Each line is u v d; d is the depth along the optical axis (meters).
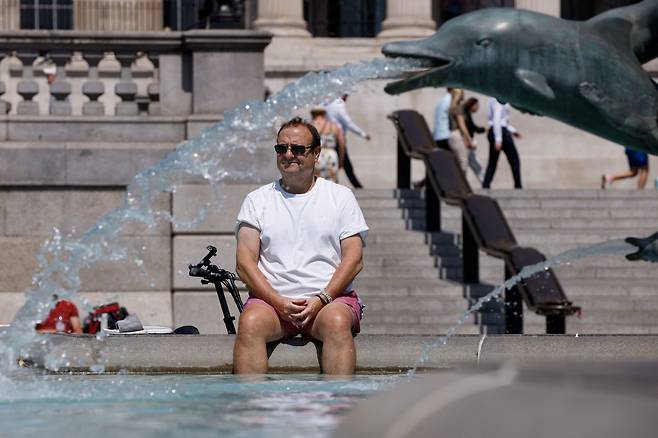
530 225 44.44
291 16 68.88
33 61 38.69
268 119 20.67
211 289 36.69
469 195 38.09
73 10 78.31
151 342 19.20
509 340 19.23
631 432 4.87
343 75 18.83
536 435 4.96
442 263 40.84
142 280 36.69
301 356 18.64
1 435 10.10
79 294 36.44
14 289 37.03
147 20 78.12
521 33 17.70
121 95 38.41
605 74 17.72
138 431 10.12
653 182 60.94
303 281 18.94
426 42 18.02
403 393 5.52
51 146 37.28
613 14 18.16
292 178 19.17
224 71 37.97
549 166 62.44
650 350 19.06
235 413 11.41
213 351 19.20
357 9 86.19
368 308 37.88
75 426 10.60
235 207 36.66
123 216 23.61
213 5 40.28
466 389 5.35
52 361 19.25
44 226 37.22
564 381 5.28
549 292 31.48
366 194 44.75
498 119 51.94
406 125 43.62
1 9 78.06
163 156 37.41
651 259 19.14
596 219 44.69
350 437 5.42
